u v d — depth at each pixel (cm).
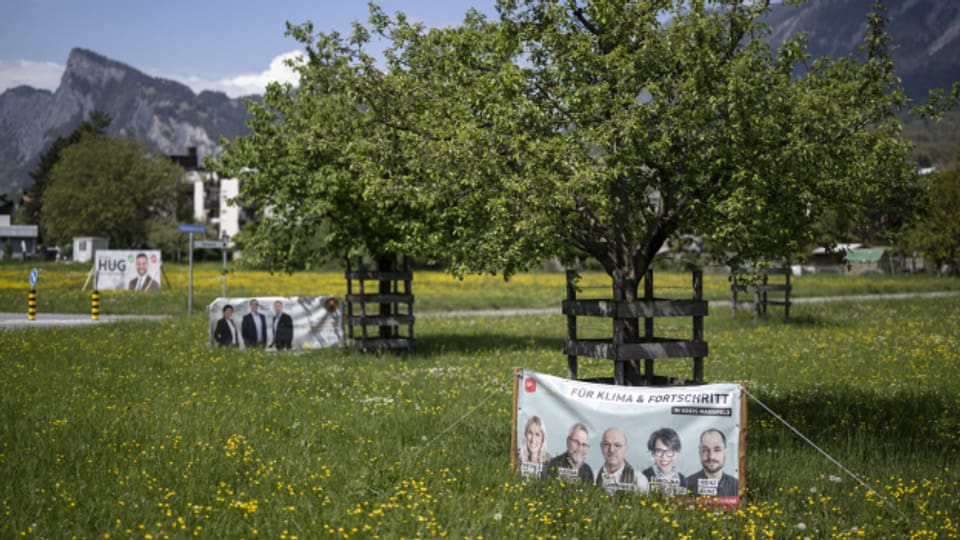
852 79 1033
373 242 1953
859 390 1429
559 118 948
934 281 5544
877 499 816
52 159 15425
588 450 829
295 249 2008
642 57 909
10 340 2105
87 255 9006
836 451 991
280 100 1975
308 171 1925
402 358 1958
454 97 1075
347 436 1058
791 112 912
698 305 967
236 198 2078
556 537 691
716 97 870
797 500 820
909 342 2255
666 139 871
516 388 883
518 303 3988
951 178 5494
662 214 982
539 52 989
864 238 1099
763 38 971
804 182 941
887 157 991
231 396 1345
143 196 11750
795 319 3000
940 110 1014
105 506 735
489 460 941
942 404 1300
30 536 661
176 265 9662
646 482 803
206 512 738
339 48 1698
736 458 777
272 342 2156
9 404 1190
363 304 2012
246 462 895
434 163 970
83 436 990
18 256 12138
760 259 973
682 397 800
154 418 1105
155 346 2091
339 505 760
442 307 3784
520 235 914
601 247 1003
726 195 903
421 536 679
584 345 983
